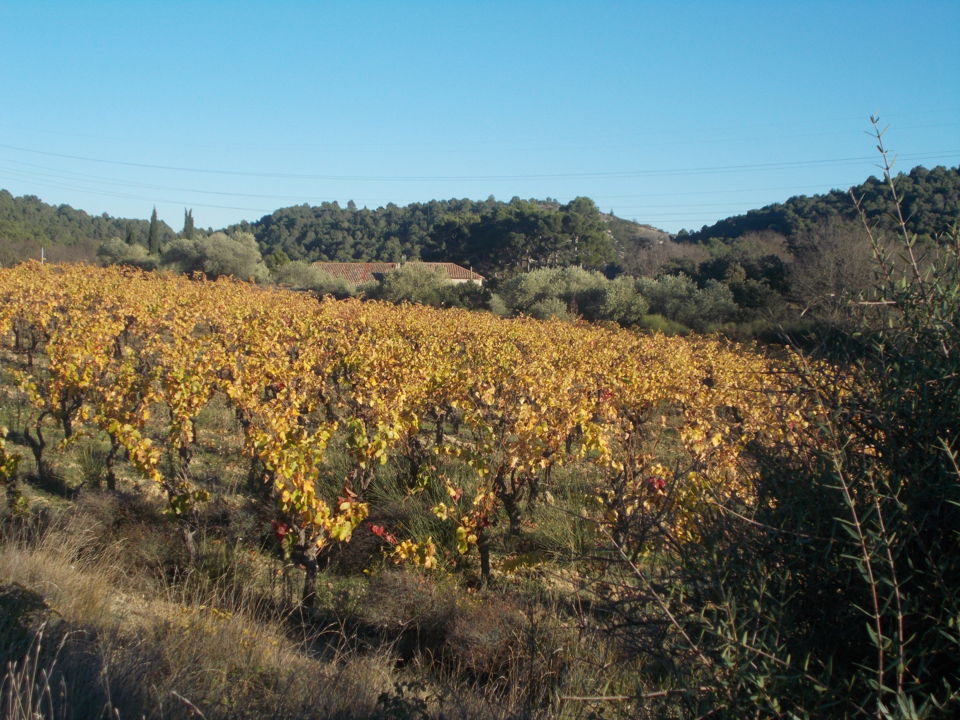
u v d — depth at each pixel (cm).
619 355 1492
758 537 237
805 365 255
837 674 222
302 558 589
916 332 238
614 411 821
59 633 351
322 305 2420
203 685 340
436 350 1474
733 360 1431
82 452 941
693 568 240
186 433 709
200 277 4000
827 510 229
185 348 1084
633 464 566
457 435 1206
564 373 1064
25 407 1095
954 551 213
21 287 1797
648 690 288
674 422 1077
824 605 227
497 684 421
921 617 209
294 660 418
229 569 598
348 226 9650
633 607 259
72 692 278
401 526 726
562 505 724
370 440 779
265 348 1170
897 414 229
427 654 490
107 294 1866
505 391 872
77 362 884
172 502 633
